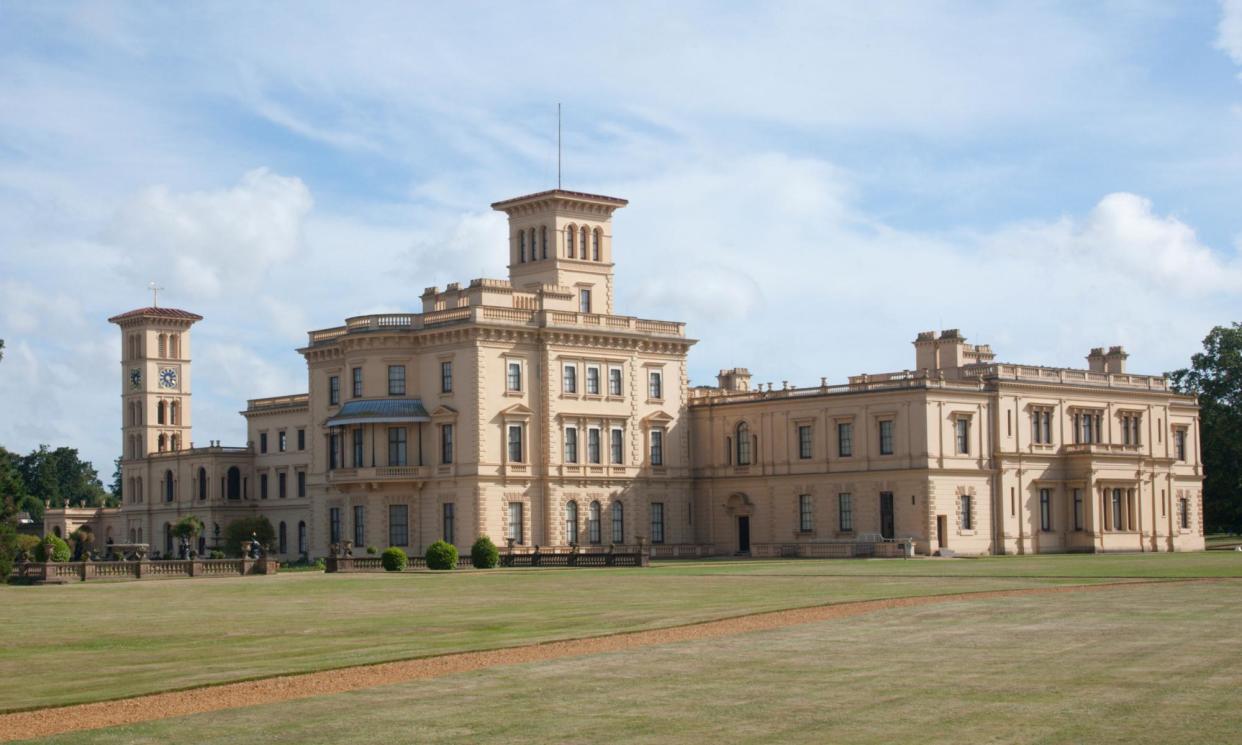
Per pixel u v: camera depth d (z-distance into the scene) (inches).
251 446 7121.1
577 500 5162.4
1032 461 5177.2
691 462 5600.4
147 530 7509.8
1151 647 1620.3
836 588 2731.3
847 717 1221.1
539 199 5506.9
